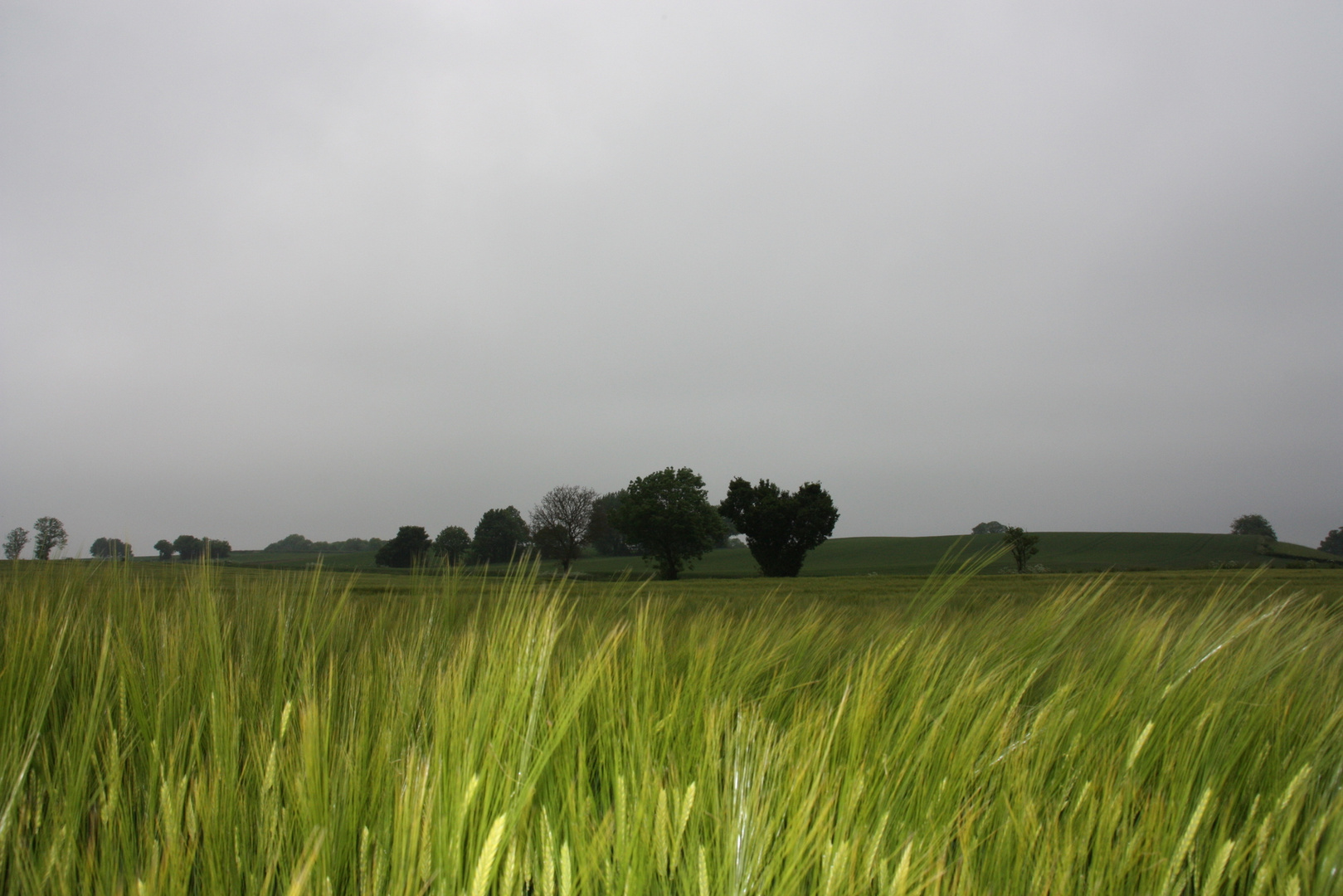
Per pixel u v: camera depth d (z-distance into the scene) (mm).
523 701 1567
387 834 1288
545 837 1213
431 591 3514
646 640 2629
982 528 112000
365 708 1882
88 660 2184
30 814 1355
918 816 1458
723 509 66250
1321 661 2594
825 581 44344
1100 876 1270
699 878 1172
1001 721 1821
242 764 1659
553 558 65562
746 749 1593
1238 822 1650
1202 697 1995
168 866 1128
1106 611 3215
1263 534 103500
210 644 2232
